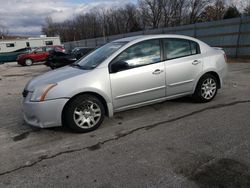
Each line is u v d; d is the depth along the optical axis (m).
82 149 3.67
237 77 8.55
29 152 3.69
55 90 3.99
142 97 4.66
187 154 3.32
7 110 6.07
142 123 4.52
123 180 2.86
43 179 2.99
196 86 5.32
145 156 3.35
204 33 17.95
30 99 4.09
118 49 4.50
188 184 2.72
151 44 4.74
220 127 4.12
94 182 2.86
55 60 15.40
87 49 15.47
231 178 2.77
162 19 60.59
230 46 16.16
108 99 4.33
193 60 5.16
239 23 15.32
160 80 4.77
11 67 22.16
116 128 4.37
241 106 5.13
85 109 4.21
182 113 4.90
